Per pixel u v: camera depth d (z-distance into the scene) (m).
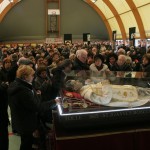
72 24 35.12
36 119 4.30
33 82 5.49
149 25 24.56
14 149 5.30
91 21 35.31
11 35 34.56
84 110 2.69
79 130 2.78
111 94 2.88
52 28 34.81
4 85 4.39
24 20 34.25
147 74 3.68
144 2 23.33
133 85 3.35
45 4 34.19
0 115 4.39
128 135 2.80
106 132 2.75
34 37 34.72
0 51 16.61
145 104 2.87
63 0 34.38
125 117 2.75
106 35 35.62
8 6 32.66
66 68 4.90
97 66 6.32
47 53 13.30
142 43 24.17
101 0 31.12
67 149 2.69
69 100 2.85
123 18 29.75
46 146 4.59
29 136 4.22
